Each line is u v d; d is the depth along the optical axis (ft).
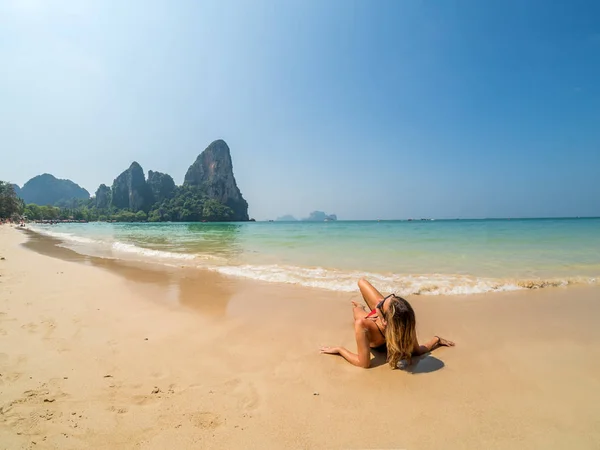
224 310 16.55
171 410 7.93
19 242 68.49
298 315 15.70
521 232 83.66
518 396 8.46
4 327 13.82
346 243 56.29
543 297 18.66
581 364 10.22
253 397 8.55
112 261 35.32
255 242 61.52
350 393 8.75
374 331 10.87
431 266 30.09
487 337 12.66
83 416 7.62
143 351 11.51
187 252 44.01
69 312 16.16
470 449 6.50
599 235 69.00
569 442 6.64
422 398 8.45
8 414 7.63
